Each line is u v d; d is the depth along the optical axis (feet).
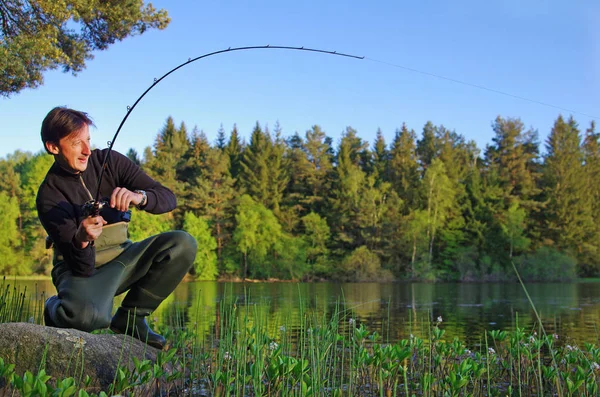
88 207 10.93
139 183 12.04
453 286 133.39
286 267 175.63
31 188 167.73
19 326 11.07
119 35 37.32
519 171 209.77
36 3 32.42
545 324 39.27
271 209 204.44
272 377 12.25
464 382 12.93
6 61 29.84
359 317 43.57
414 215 189.26
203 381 14.62
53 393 8.87
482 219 189.06
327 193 211.61
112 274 11.76
